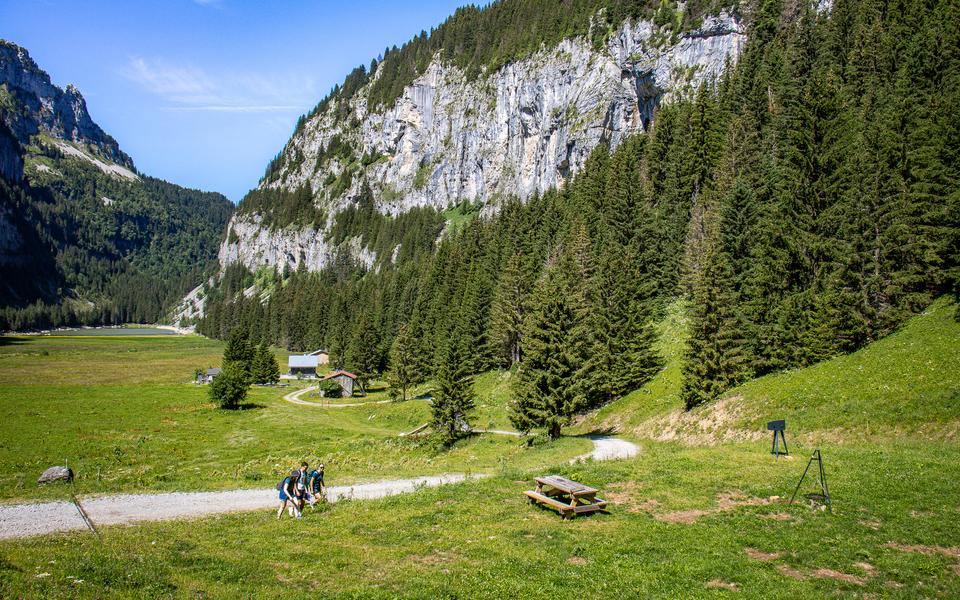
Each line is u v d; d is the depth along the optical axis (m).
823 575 12.69
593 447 36.94
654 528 15.98
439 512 18.39
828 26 99.69
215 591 11.81
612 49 177.00
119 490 27.12
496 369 87.50
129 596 11.28
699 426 40.56
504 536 15.65
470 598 11.47
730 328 45.44
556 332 44.91
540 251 107.50
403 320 137.50
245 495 25.75
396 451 49.91
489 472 29.89
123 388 97.00
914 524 15.64
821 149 48.25
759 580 12.32
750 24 139.62
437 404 54.16
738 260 54.81
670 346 62.81
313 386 117.19
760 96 89.38
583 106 178.38
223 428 65.81
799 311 43.81
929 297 41.31
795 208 48.12
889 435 28.12
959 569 12.80
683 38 153.62
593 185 104.81
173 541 16.36
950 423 26.50
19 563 13.52
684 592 11.78
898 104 52.25
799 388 36.75
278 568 13.53
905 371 32.41
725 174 70.44
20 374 113.44
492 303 90.62
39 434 56.84
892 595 11.55
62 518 20.92
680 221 77.12
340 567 13.52
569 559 13.89
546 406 44.44
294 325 190.50
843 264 42.62
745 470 22.55
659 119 110.62
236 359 116.62
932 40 62.72
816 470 22.00
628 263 68.31
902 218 42.34
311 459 45.28
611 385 57.91
